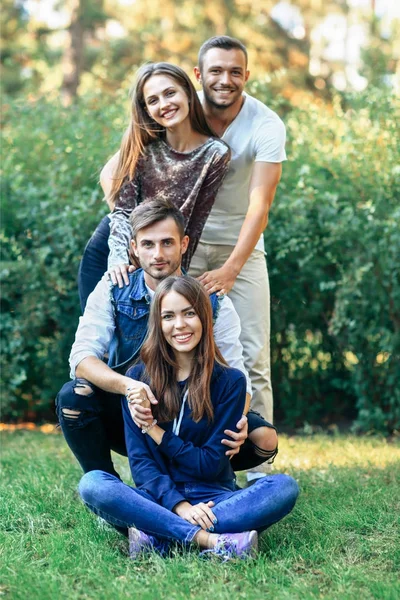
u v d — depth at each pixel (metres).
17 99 7.62
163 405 3.41
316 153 6.25
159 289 3.40
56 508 3.91
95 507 3.30
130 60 18.72
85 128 6.86
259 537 3.47
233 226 4.48
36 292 6.39
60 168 6.63
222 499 3.33
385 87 6.39
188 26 19.56
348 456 5.19
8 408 6.64
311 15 22.08
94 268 4.30
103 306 3.72
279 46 20.03
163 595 2.87
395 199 6.00
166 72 3.89
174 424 3.41
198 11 19.50
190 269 4.52
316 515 3.76
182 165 3.99
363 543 3.38
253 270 4.48
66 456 5.28
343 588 2.91
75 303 6.39
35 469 4.70
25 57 20.59
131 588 2.92
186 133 3.98
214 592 2.88
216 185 4.00
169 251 3.59
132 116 4.02
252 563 3.11
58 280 6.28
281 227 6.11
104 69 9.67
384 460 5.05
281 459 5.16
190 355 3.43
